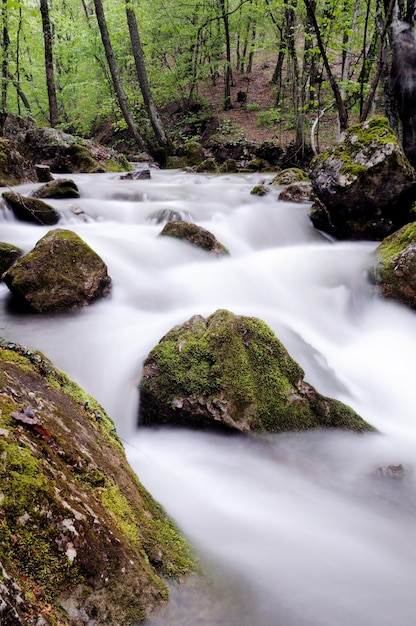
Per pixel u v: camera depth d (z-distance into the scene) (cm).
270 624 209
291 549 271
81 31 2212
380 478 346
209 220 947
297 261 745
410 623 229
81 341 496
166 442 386
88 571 165
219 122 2397
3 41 2036
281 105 2327
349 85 1204
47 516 163
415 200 780
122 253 730
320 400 396
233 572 231
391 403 472
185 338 413
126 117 1972
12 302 582
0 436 178
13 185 1091
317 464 361
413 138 893
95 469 215
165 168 2019
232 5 2317
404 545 290
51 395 259
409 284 602
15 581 139
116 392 434
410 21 888
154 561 203
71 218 870
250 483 338
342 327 630
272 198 1112
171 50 2561
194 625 189
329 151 830
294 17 1562
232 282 689
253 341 401
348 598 239
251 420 371
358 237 846
